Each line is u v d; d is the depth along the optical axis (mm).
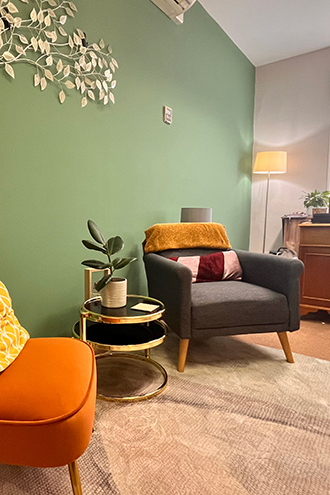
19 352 1033
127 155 2139
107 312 1484
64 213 1746
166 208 2555
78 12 1725
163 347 2025
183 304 1630
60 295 1758
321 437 1197
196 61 2783
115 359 1836
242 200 3773
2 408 775
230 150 3438
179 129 2631
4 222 1470
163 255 2182
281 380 1615
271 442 1164
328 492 953
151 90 2303
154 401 1411
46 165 1634
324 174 3475
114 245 1519
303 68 3543
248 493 942
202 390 1507
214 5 2793
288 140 3676
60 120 1688
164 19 2387
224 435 1197
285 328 1787
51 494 937
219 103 3166
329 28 3072
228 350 1989
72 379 893
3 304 1069
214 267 2145
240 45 3393
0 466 1044
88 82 1812
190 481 981
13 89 1463
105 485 964
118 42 1997
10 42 1427
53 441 764
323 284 2609
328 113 3420
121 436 1183
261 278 2025
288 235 3389
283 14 2883
